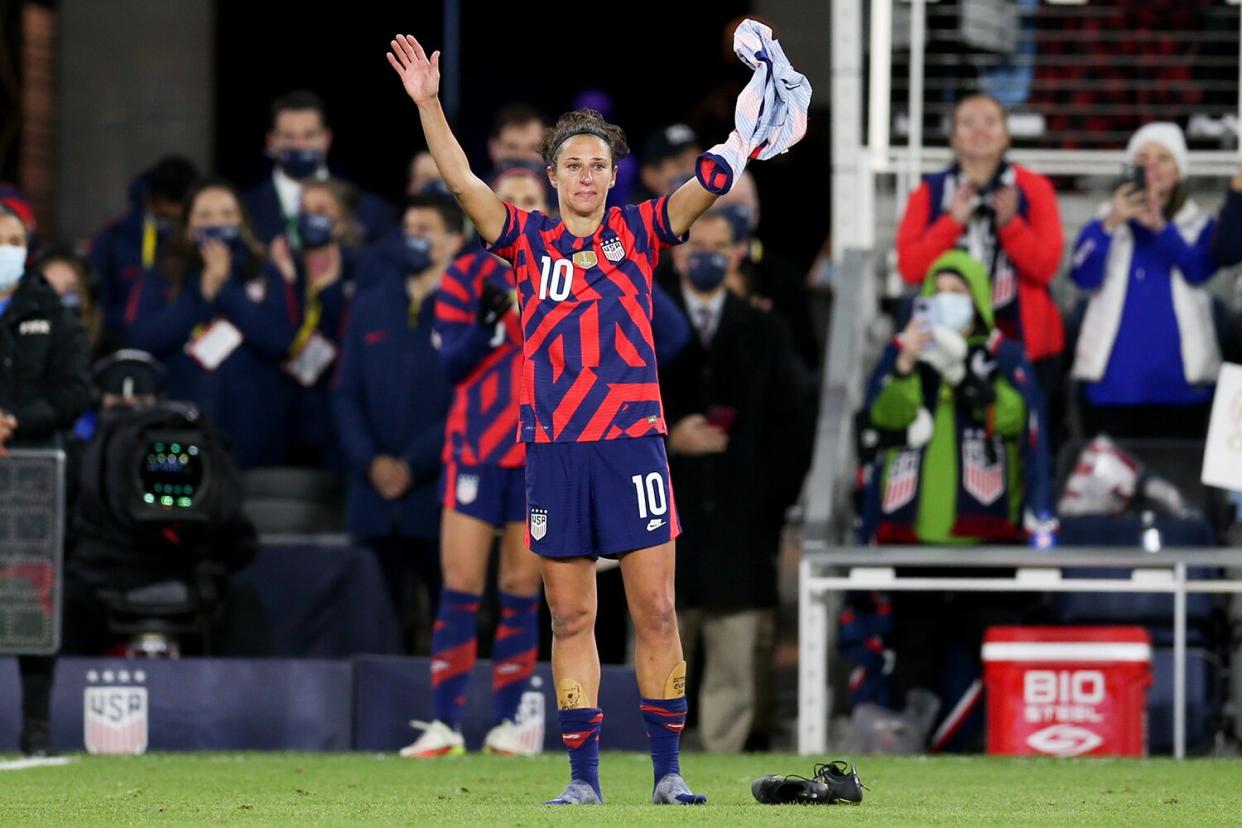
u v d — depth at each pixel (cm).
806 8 5497
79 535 3616
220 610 3738
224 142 5569
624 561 2173
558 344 2152
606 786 2595
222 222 4144
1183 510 3684
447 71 5794
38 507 3148
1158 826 1973
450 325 3322
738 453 3709
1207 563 3375
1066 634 3391
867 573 3456
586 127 2166
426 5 5750
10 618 3134
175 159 4409
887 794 2447
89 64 5494
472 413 3331
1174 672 3538
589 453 2147
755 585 3684
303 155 4450
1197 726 3522
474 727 3509
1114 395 3834
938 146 4381
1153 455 3816
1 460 3139
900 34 4381
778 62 2181
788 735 3994
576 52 5838
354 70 5694
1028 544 3544
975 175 3738
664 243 2188
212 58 5544
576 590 2192
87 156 5494
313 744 3494
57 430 3189
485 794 2447
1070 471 3775
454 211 3888
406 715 3503
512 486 3344
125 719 3453
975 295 3516
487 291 3250
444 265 3881
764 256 4216
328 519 4144
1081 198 4266
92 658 3459
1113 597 3653
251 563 3791
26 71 5403
